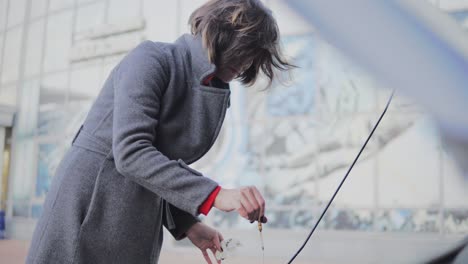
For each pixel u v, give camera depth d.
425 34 0.41
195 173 0.88
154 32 8.55
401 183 6.20
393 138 6.33
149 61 0.96
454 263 0.44
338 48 0.43
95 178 0.96
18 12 10.80
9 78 10.83
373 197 6.45
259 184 7.23
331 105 6.88
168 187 0.85
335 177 6.79
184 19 8.30
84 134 1.01
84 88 9.55
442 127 0.40
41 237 0.95
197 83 1.02
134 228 0.98
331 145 6.86
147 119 0.90
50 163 9.91
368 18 0.42
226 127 7.51
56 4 10.12
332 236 6.52
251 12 0.99
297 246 6.68
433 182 5.80
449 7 3.18
